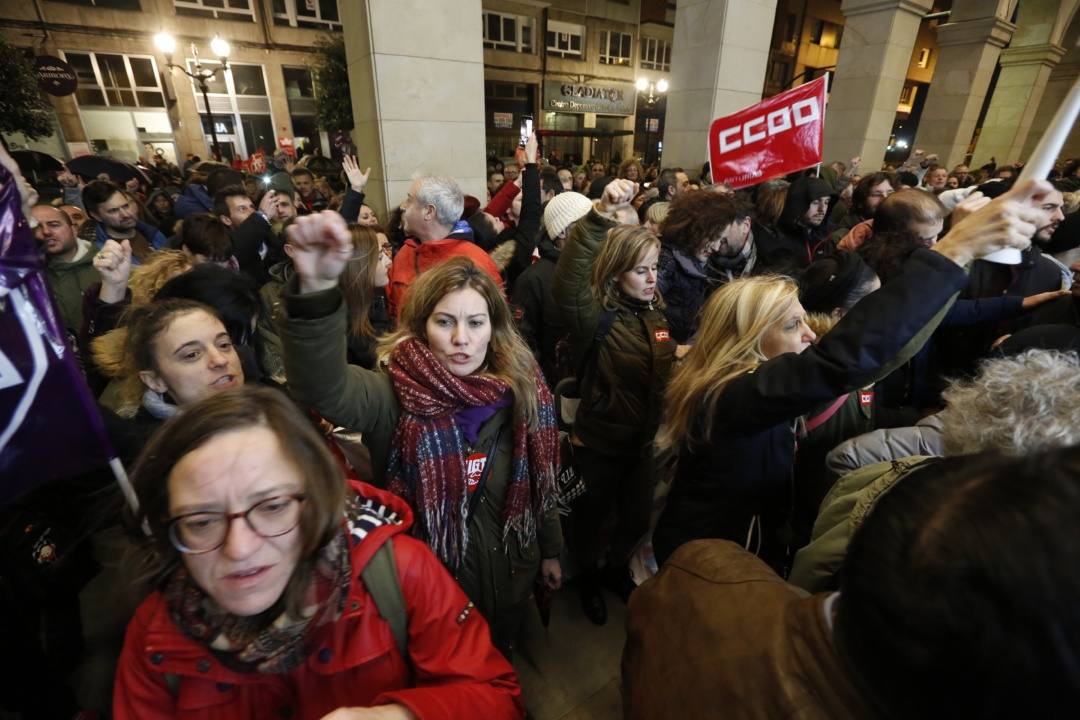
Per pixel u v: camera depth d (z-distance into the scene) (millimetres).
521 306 2451
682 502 1434
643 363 1744
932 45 29719
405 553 866
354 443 1458
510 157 21766
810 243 3498
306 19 19469
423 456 1129
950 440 910
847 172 6105
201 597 717
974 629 319
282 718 774
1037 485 338
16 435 855
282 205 3605
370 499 924
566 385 2061
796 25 27547
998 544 319
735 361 1262
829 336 1035
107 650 1178
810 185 3135
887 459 1161
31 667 1123
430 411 1129
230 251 2572
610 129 26641
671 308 2494
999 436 811
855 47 8289
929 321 979
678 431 1378
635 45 25297
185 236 2484
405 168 4430
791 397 1049
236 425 670
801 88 2994
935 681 349
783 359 1113
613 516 2012
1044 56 11203
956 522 350
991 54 9422
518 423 1260
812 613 526
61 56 16406
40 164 6676
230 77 18953
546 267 2455
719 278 2719
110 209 3230
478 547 1284
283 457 691
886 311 964
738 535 1382
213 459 652
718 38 6277
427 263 2445
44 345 872
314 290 922
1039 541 307
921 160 7508
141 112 18047
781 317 1257
